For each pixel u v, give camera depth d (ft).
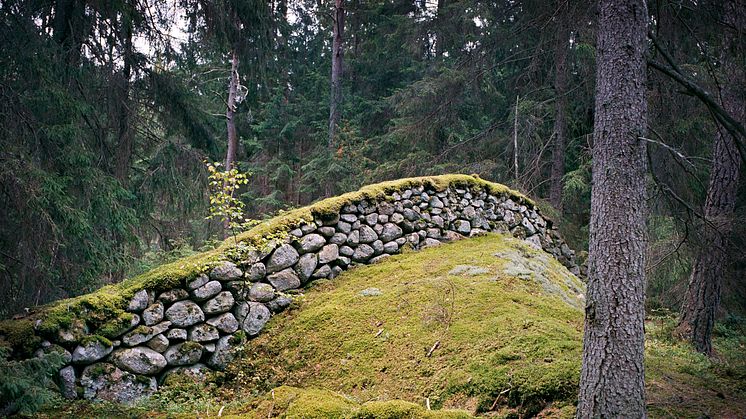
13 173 21.36
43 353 16.24
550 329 17.04
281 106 61.46
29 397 13.17
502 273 22.49
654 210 22.41
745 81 22.02
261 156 61.87
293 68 68.13
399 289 21.50
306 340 19.52
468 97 51.52
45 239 23.59
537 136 45.19
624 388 11.92
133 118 31.09
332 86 60.80
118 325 17.62
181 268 19.47
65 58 26.86
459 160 49.83
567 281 26.35
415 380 16.16
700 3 17.38
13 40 23.44
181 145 33.94
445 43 57.06
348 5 68.69
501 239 28.60
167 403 17.07
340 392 16.78
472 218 29.50
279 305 21.36
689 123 25.80
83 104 26.20
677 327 26.21
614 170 12.53
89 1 27.20
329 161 54.44
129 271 30.17
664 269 30.32
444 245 27.45
